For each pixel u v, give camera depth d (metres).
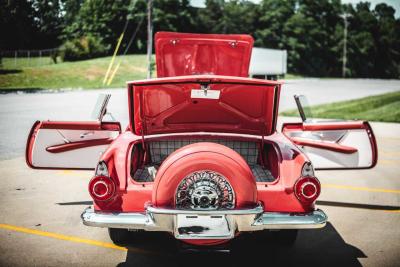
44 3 73.00
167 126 4.21
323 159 4.69
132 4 68.81
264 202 3.35
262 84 3.71
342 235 4.34
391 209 5.19
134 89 3.77
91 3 70.50
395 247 4.03
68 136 4.45
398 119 15.16
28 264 3.63
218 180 3.10
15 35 67.12
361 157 4.50
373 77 103.44
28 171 6.85
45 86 34.25
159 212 3.06
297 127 4.75
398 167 7.51
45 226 4.50
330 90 35.91
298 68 86.94
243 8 87.38
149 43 25.17
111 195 3.28
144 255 3.84
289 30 86.12
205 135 4.12
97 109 4.56
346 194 5.84
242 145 4.43
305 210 3.36
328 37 94.56
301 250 3.96
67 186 6.02
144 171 4.14
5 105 17.64
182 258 3.78
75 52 52.00
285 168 3.51
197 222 3.09
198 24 81.62
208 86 3.79
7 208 5.04
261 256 3.82
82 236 4.26
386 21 110.62
